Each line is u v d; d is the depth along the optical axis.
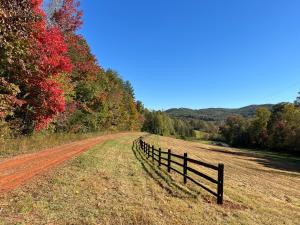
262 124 100.38
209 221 8.43
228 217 8.98
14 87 18.80
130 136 71.06
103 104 62.59
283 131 78.69
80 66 45.94
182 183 13.92
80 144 34.38
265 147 97.69
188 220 8.38
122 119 97.62
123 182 13.13
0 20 14.52
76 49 42.03
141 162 21.41
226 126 145.88
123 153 27.36
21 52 17.14
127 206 9.27
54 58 21.95
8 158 18.77
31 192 10.39
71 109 39.69
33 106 24.05
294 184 20.27
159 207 9.43
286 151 78.81
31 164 16.86
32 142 26.55
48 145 29.11
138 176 15.05
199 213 9.13
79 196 10.17
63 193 10.41
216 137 167.75
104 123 72.44
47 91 23.08
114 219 8.04
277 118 91.69
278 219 9.41
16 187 11.04
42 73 21.80
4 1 14.78
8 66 18.70
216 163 32.12
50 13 32.44
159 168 18.72
